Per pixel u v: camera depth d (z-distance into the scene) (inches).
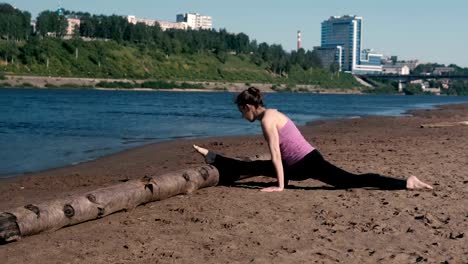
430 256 204.2
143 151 596.4
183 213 272.4
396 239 226.5
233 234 233.6
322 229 241.4
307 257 202.8
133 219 261.1
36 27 5728.3
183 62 6220.5
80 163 498.9
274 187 331.0
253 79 6456.7
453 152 545.0
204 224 250.2
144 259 200.8
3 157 539.8
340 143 666.2
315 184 352.2
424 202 295.1
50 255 206.7
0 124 999.0
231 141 724.7
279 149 324.2
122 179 399.2
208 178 336.2
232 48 7278.5
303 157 324.8
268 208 281.7
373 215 267.0
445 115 1615.4
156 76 5679.1
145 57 6003.9
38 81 4611.2
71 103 2158.0
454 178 373.7
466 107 2448.3
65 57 5295.3
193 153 574.9
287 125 324.8
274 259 200.4
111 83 5009.8
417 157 501.0
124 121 1170.0
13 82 4436.5
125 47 6067.9
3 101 2164.1
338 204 290.7
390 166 434.9
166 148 626.8
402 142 676.1
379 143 663.8
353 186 330.3
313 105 2600.9
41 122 1080.8
